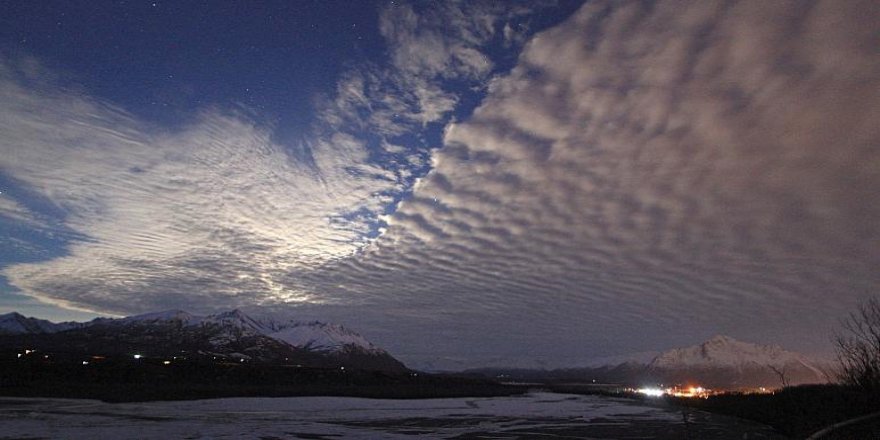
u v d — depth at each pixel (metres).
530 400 89.06
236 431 35.00
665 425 42.28
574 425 42.81
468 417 49.94
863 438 23.91
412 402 76.75
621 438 34.12
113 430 33.84
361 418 47.16
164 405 57.16
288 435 33.75
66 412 45.78
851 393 32.62
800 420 34.25
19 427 34.75
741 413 49.47
